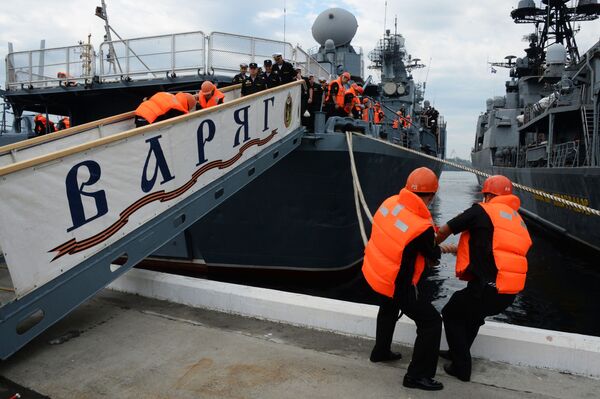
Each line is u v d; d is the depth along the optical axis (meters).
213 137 5.59
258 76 7.86
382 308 3.34
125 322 4.26
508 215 3.04
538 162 19.55
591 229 13.27
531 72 26.72
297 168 8.05
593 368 3.25
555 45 21.36
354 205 9.02
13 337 3.38
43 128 12.40
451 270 12.13
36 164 3.46
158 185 4.74
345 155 7.93
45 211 3.56
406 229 2.85
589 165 13.63
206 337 3.91
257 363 3.43
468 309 3.09
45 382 3.22
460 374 3.16
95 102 10.62
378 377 3.21
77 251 3.84
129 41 9.20
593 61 13.90
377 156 9.12
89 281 3.94
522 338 3.43
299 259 9.08
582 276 11.84
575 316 8.77
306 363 3.42
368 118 12.16
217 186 5.68
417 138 14.85
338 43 15.99
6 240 3.30
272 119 6.86
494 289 2.96
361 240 10.05
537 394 3.01
